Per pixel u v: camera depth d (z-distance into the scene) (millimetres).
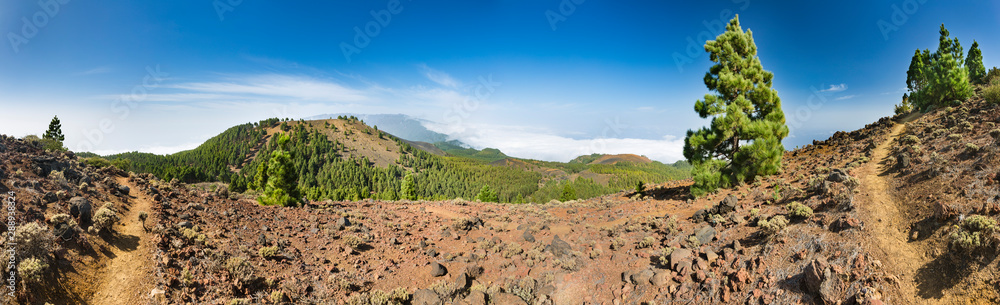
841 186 15531
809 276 9828
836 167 21016
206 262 11906
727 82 24906
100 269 9773
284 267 13367
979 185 11086
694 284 11789
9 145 15461
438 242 19062
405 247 17609
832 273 9742
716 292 11164
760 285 10672
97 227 10891
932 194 11930
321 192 133750
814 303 9469
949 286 8336
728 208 17641
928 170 13875
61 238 9586
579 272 14352
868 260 9938
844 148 26844
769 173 24484
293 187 23281
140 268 10367
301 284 12547
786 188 18891
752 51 26469
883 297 8797
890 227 11086
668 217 19656
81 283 9016
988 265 8062
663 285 12234
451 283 13945
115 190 15156
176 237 12766
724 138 24891
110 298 9047
